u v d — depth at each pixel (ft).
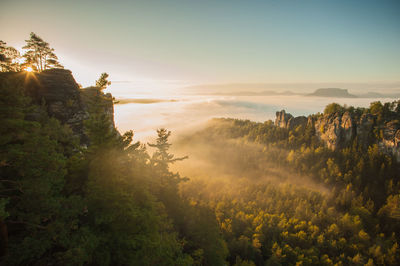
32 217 34.45
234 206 262.06
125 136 56.29
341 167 398.01
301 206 274.98
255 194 328.08
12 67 97.14
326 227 242.17
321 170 410.11
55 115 93.20
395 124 389.39
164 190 77.46
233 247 145.79
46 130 60.75
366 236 207.21
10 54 103.96
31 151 39.86
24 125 43.11
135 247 40.29
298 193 329.93
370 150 398.01
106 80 57.06
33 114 76.38
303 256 161.79
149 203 51.49
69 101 98.22
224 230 170.81
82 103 107.55
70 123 98.32
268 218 230.07
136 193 52.54
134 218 43.78
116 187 42.22
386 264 177.78
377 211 290.97
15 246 31.35
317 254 173.17
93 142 43.01
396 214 249.55
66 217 37.91
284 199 316.19
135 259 39.78
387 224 248.32
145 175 58.13
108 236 40.40
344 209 303.07
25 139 44.24
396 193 306.96
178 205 79.87
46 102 91.81
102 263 36.91
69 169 48.96
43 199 36.58
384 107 438.40
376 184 339.98
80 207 40.24
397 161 364.58
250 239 176.45
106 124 44.55
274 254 147.95
